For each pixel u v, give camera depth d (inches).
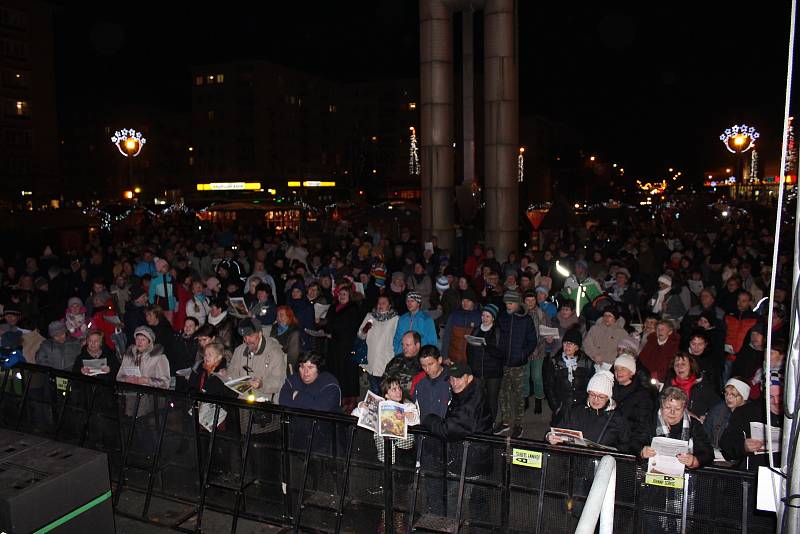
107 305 389.7
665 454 169.6
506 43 743.7
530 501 184.4
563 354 274.5
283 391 236.1
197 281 417.1
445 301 451.5
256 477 226.1
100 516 114.9
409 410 209.9
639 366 274.5
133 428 246.7
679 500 170.4
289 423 219.0
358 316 361.7
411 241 819.4
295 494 219.0
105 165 3280.0
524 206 3201.3
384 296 336.8
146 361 280.1
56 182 2362.2
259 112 3075.8
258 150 3083.2
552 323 366.0
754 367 278.4
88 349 288.7
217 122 3112.7
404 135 3567.9
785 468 99.8
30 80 2281.0
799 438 94.8
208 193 3127.5
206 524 230.1
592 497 107.7
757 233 836.0
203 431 234.7
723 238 742.5
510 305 317.1
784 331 275.0
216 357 253.6
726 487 165.6
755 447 179.3
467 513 192.7
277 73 3174.2
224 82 3090.6
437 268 573.0
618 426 205.8
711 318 339.0
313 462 214.1
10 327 335.9
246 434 221.0
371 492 205.9
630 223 1328.7
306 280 508.7
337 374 357.1
